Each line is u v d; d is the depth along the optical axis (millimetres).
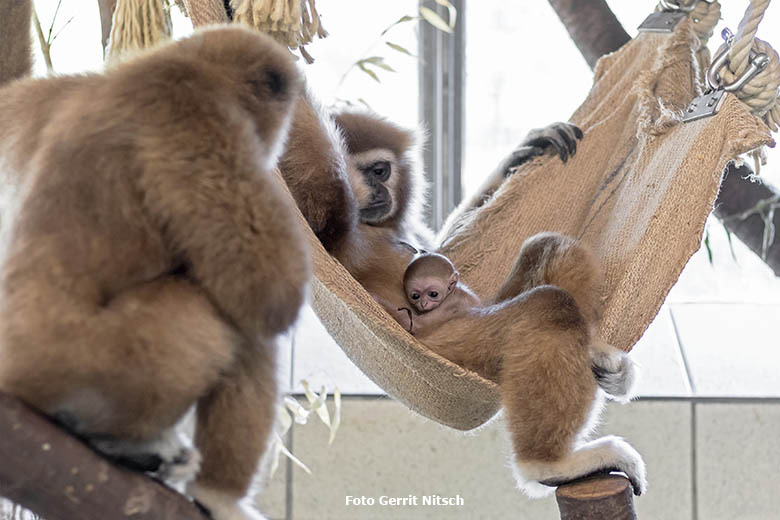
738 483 6773
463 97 8156
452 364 3516
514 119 8203
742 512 6762
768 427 6812
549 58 8133
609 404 6832
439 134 8117
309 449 6793
